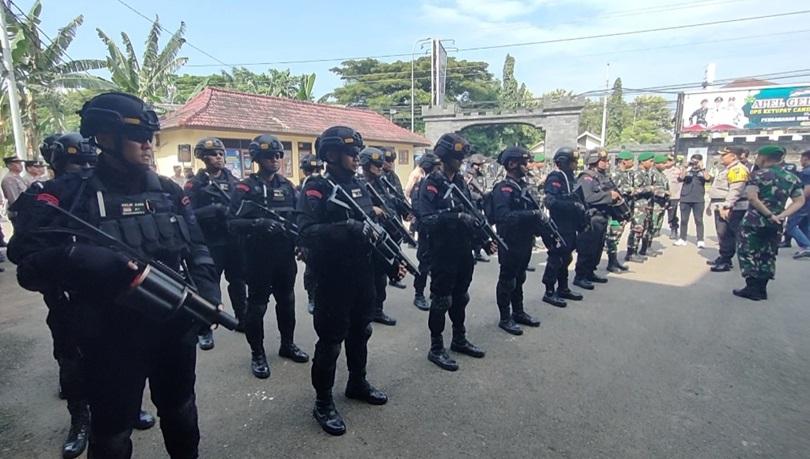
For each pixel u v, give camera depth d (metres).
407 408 2.99
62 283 1.67
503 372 3.50
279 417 2.89
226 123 14.33
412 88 34.59
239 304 4.02
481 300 5.44
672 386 3.27
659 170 7.75
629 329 4.40
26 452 2.58
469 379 3.39
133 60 18.66
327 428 2.69
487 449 2.55
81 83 14.73
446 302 3.58
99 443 1.74
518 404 3.04
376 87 40.19
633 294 5.58
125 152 1.79
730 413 2.92
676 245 8.88
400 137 22.12
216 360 3.75
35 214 1.68
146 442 2.66
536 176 10.33
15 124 11.89
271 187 3.61
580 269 5.93
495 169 15.20
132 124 1.75
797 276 6.36
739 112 24.34
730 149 7.88
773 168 5.10
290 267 3.58
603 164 5.89
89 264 1.56
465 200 3.70
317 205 2.78
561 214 5.07
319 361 2.71
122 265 1.61
